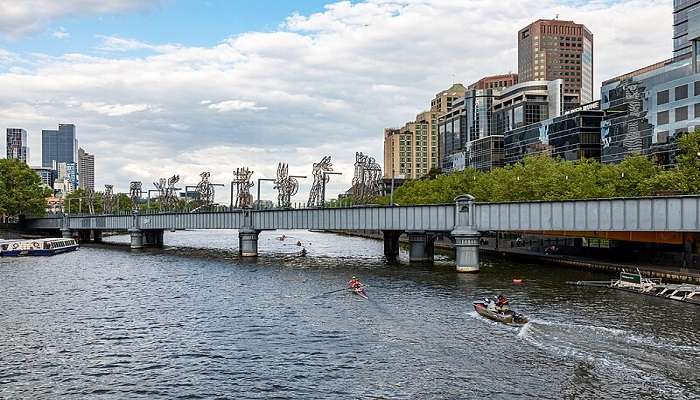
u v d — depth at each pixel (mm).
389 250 135000
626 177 111938
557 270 94875
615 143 166625
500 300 61219
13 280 97000
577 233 99375
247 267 112438
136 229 172250
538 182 122312
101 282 93625
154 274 103625
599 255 103812
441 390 39031
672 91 143250
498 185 132750
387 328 56469
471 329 55000
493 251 123562
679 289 68812
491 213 93562
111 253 154250
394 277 90812
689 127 138250
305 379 42125
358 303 69688
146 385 41688
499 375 41594
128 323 61500
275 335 55000
